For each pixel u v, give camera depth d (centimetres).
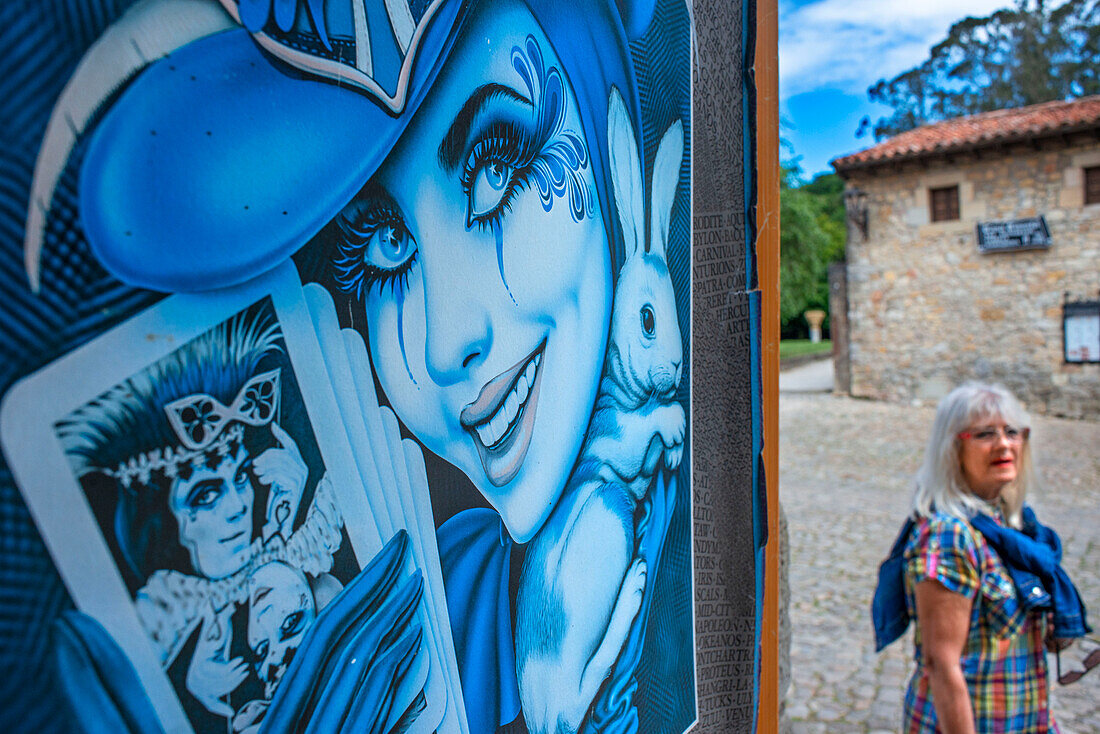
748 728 153
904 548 195
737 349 154
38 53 49
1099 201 1349
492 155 93
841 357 1677
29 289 48
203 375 59
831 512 792
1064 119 1350
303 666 67
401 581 79
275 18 64
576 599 112
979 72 3588
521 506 99
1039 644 182
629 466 124
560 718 108
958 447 187
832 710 399
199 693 58
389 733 78
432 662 84
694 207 142
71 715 50
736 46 154
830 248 3453
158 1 55
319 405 69
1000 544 179
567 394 109
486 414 93
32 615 48
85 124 51
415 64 80
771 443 157
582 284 112
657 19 130
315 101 68
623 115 121
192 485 58
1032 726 179
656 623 132
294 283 67
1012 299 1444
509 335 96
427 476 83
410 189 80
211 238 59
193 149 58
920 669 196
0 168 47
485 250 92
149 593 55
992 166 1435
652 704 130
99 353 52
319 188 69
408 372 80
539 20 101
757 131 155
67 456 50
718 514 152
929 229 1517
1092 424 1339
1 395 47
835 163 1557
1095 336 1363
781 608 256
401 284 79
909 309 1561
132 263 54
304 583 67
